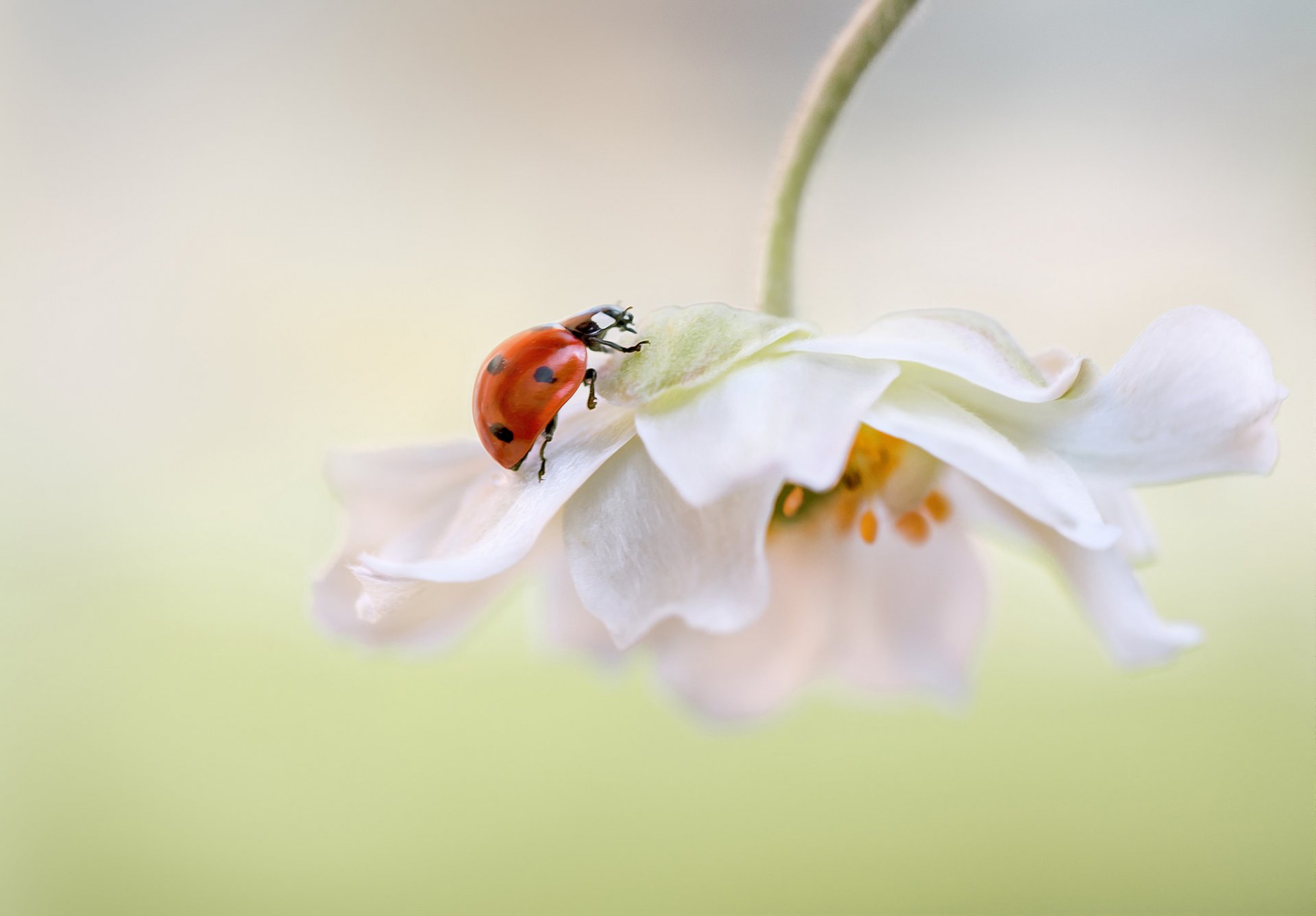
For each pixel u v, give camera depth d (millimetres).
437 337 280
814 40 266
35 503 252
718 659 152
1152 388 134
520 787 216
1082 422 135
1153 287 255
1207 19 275
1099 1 275
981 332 135
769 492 132
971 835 201
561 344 135
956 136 272
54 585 239
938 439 133
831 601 151
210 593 237
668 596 134
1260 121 272
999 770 209
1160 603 215
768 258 144
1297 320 250
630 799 212
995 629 218
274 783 218
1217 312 134
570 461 136
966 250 261
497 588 143
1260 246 260
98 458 259
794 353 135
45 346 272
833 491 148
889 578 151
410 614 140
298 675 227
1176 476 134
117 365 272
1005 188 269
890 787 211
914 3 143
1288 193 266
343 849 210
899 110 271
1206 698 210
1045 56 278
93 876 215
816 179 144
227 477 259
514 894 207
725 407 134
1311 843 195
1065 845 200
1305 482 218
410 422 269
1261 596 214
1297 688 208
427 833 208
